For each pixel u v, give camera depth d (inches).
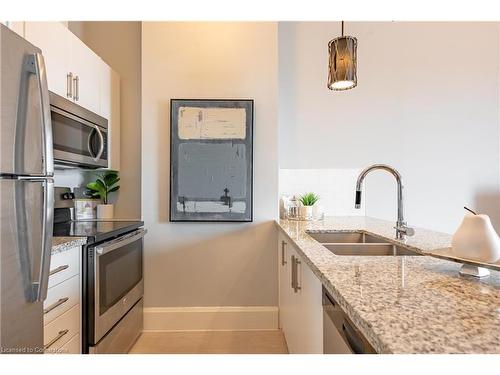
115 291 77.4
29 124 42.6
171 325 102.0
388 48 117.6
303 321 59.4
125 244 81.0
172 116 100.8
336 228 84.7
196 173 101.3
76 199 100.4
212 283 103.3
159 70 102.9
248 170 101.7
